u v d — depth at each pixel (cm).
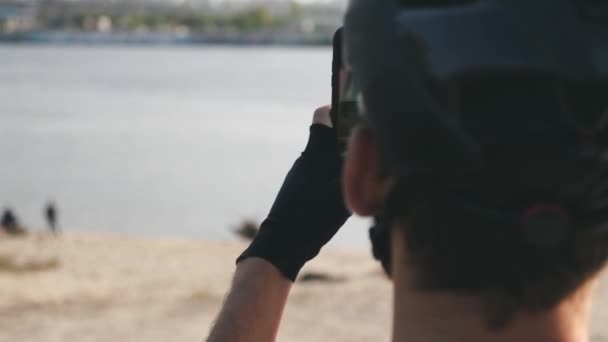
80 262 2572
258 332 146
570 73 87
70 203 5694
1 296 1891
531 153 90
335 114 128
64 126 11531
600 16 89
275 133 10856
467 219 94
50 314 1541
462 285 98
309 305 1477
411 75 93
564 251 95
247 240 3138
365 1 100
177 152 8925
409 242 100
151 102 15875
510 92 90
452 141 91
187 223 4959
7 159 8088
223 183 6738
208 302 1625
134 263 2570
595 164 89
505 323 97
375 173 102
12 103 15288
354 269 2275
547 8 89
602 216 93
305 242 148
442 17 93
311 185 149
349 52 103
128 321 1466
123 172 7381
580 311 100
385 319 1377
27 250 2830
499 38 89
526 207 92
